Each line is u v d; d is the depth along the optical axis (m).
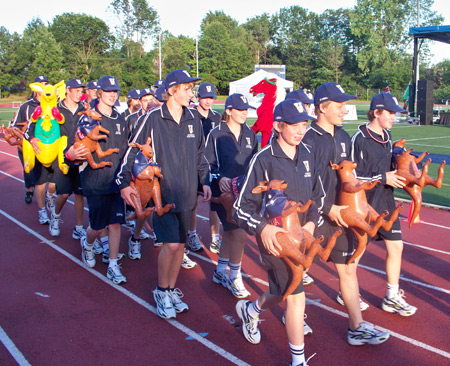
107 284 5.10
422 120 29.67
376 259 5.88
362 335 3.72
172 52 67.88
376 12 72.75
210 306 4.54
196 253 6.19
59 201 6.61
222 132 5.02
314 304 4.59
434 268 5.56
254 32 86.88
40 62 62.50
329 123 3.87
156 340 3.88
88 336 3.95
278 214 3.01
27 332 4.01
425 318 4.27
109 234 5.12
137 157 4.10
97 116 4.97
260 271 5.50
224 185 4.57
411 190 4.22
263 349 3.74
